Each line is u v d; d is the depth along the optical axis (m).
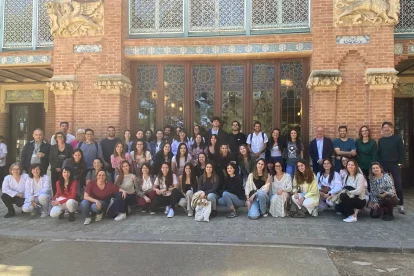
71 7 9.82
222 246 5.80
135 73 10.27
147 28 10.05
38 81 13.60
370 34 8.84
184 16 9.84
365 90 8.90
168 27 9.97
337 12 8.90
